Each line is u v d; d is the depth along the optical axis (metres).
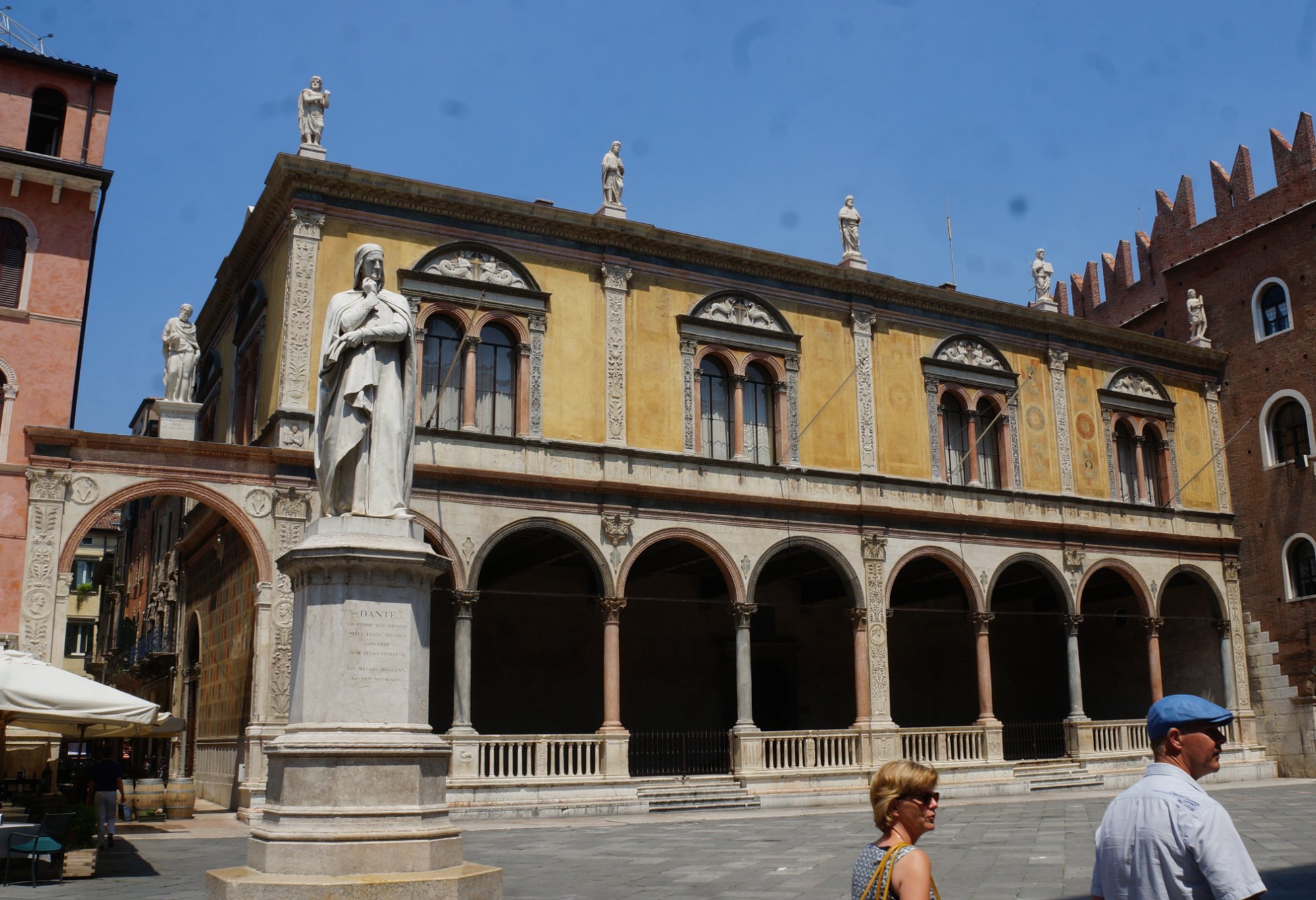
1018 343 37.00
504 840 20.84
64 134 28.69
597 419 29.45
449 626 32.91
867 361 33.72
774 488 31.41
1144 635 39.75
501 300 28.73
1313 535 37.88
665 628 36.50
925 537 33.47
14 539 24.80
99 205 28.58
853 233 34.47
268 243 29.20
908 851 4.90
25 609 23.41
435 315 28.33
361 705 10.90
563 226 29.67
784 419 32.06
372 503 11.70
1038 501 35.94
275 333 27.50
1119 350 39.28
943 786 31.05
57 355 27.20
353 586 11.11
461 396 28.36
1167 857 4.89
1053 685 43.75
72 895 13.80
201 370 38.06
